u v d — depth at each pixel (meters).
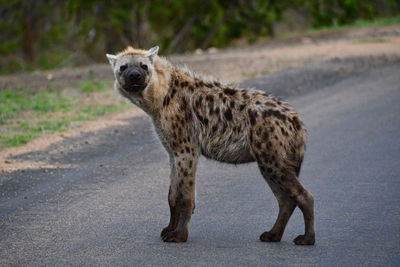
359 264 12.18
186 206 13.84
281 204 13.61
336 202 16.16
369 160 19.94
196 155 14.24
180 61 44.50
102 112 28.59
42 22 72.38
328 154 20.91
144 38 74.69
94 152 21.97
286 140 13.19
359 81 33.16
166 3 70.56
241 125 13.72
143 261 12.51
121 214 15.63
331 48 46.56
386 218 14.82
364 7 69.88
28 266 12.31
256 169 19.69
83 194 17.33
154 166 20.23
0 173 19.22
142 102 14.48
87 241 13.72
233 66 40.72
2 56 69.31
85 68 44.47
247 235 14.02
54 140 23.53
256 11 72.38
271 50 49.25
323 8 71.31
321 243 13.39
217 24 74.44
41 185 18.14
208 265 12.23
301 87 32.53
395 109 26.44
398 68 35.81
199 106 14.16
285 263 12.29
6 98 31.86
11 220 15.17
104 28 67.12
